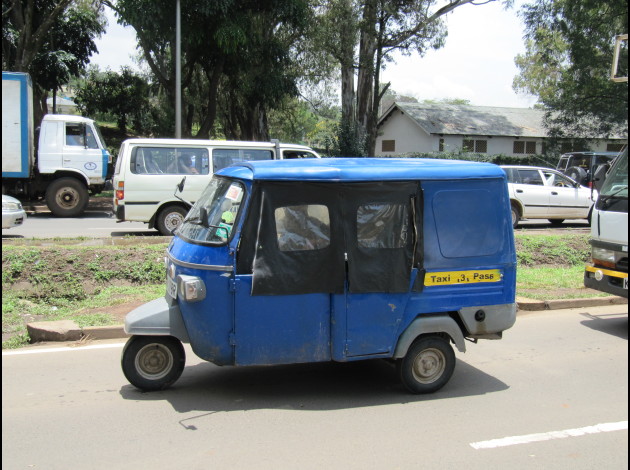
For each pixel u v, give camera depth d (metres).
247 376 5.42
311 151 13.56
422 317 4.89
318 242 4.59
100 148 17.77
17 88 16.56
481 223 4.98
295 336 4.61
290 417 4.47
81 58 30.58
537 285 9.20
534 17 29.48
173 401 4.77
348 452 3.90
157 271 8.90
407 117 39.31
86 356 5.92
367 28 25.84
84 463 3.71
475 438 4.16
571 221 19.38
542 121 36.38
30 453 3.83
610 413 4.65
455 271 4.92
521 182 16.66
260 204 4.51
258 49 24.80
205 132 25.12
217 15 22.25
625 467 3.75
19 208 12.85
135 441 4.02
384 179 4.70
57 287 8.26
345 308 4.66
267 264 4.51
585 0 27.27
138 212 12.87
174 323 4.73
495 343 6.62
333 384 5.23
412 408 4.70
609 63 28.98
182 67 27.66
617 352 6.30
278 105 28.53
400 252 4.74
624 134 33.34
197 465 3.70
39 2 25.02
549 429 4.33
